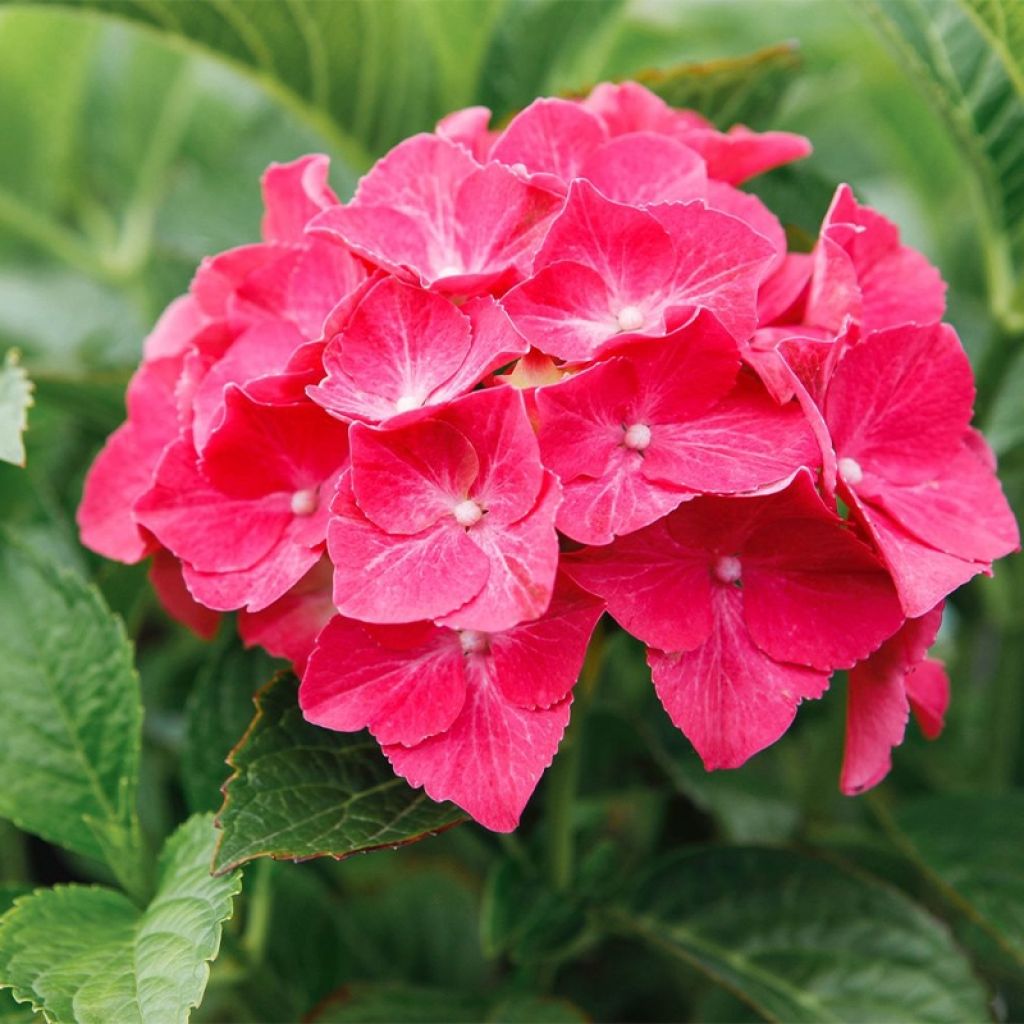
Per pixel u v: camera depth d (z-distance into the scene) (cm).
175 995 49
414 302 50
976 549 51
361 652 50
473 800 49
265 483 52
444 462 49
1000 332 59
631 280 50
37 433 61
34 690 55
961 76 57
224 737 55
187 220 69
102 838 54
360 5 59
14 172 69
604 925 57
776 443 49
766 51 58
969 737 66
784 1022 54
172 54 69
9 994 52
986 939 62
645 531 50
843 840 61
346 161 63
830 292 51
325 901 61
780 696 50
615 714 59
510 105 63
